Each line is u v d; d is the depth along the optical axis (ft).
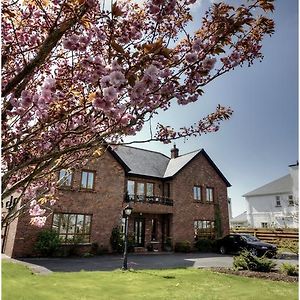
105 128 7.75
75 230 47.91
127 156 65.67
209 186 69.77
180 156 74.13
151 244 58.65
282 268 29.37
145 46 5.72
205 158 71.61
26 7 8.21
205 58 7.02
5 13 7.36
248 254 32.37
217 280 26.00
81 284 23.44
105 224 51.03
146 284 24.08
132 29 7.34
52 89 6.32
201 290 22.02
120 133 7.93
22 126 8.46
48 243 43.21
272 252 47.09
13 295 18.93
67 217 47.50
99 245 49.44
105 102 5.96
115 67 5.80
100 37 7.15
